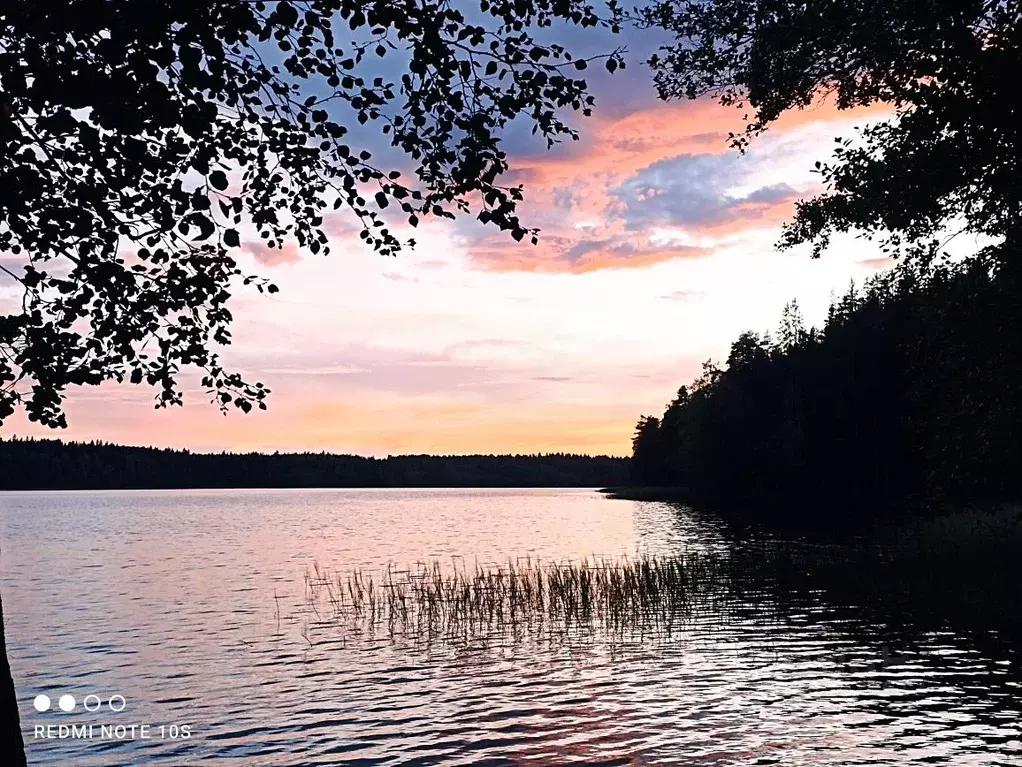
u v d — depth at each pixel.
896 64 12.48
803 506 72.62
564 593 24.67
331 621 23.62
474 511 119.81
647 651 18.39
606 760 11.49
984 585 23.58
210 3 5.72
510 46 6.72
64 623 24.27
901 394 56.12
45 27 5.54
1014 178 12.91
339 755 12.12
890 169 14.10
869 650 17.62
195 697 15.64
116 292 6.51
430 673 17.02
